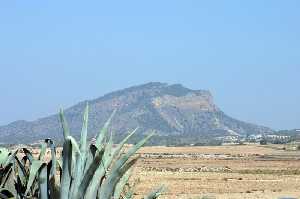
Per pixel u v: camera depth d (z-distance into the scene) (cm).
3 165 939
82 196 841
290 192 5119
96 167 827
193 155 15012
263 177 7144
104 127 902
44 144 922
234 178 6912
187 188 5391
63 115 872
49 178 860
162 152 17200
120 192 948
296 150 19788
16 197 942
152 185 5369
